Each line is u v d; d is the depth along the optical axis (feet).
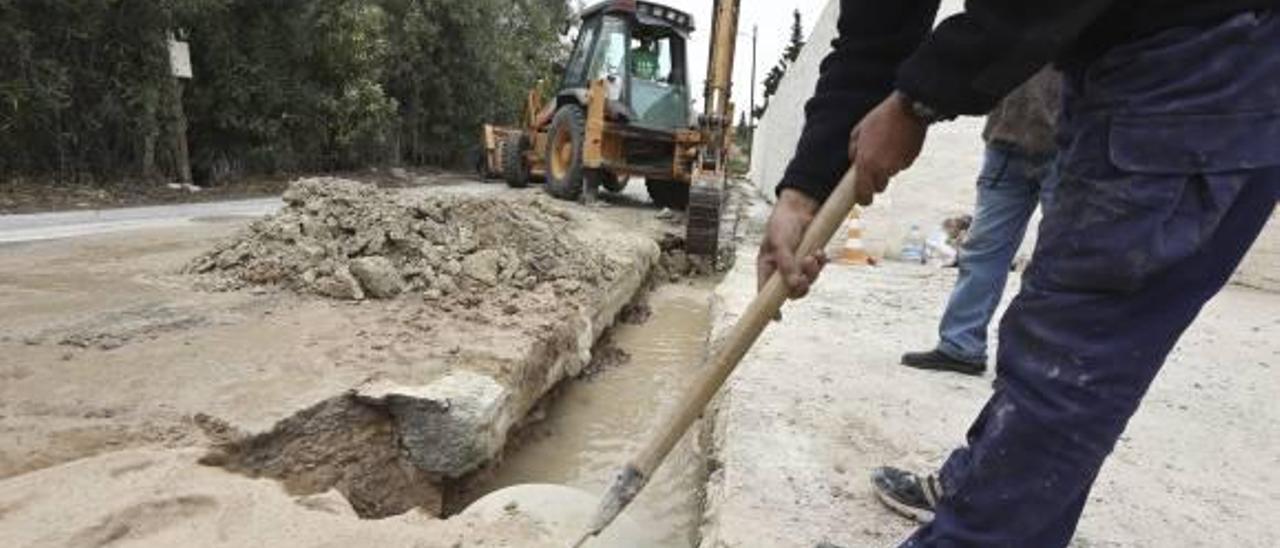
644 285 24.16
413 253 16.62
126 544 6.97
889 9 5.15
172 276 16.44
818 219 4.88
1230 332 16.30
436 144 63.10
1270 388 12.50
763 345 13.75
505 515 8.04
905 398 11.28
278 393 10.30
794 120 44.57
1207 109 3.77
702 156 31.99
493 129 52.24
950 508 4.78
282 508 7.74
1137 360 4.18
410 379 11.12
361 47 44.91
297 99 42.01
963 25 3.95
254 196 35.04
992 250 11.95
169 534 7.18
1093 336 4.18
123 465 8.18
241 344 12.10
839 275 22.39
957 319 12.46
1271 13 3.73
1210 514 8.21
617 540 8.30
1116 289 4.07
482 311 14.98
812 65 40.19
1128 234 3.96
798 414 10.52
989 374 12.64
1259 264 22.07
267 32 39.88
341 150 49.57
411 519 7.96
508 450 12.44
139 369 10.84
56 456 8.41
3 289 14.85
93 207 27.76
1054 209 4.38
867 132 4.54
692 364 17.72
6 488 7.61
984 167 12.01
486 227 18.35
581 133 36.91
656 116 37.60
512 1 71.05
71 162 31.73
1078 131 4.25
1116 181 4.00
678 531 10.02
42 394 9.84
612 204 39.04
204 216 27.09
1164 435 10.30
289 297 15.08
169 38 33.83
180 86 35.17
